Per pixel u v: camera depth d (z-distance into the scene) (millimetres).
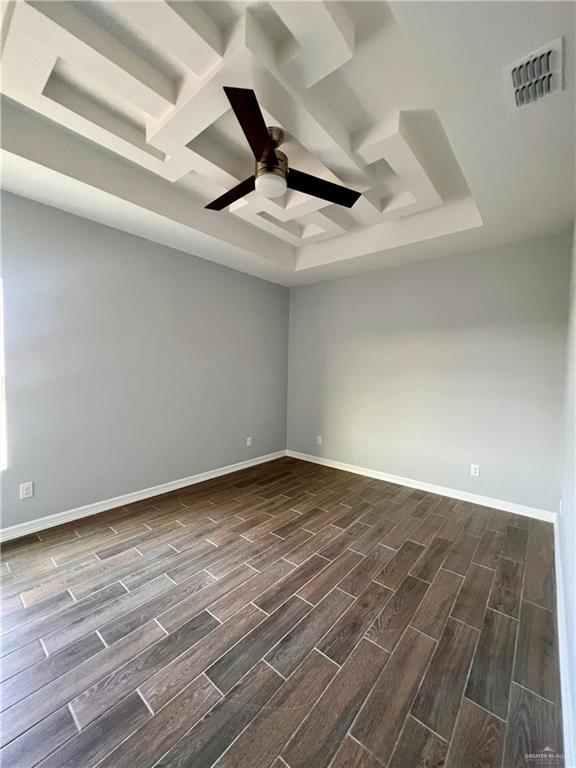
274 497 3354
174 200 2707
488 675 1424
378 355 3920
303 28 1255
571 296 2484
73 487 2771
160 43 1340
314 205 2578
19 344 2443
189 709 1271
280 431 4863
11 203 2340
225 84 1494
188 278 3510
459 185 2492
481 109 1482
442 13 1079
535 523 2828
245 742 1164
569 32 1114
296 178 1817
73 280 2676
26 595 1886
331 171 2172
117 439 3031
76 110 1726
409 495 3436
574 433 1627
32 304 2484
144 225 2811
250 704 1295
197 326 3643
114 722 1225
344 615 1761
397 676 1417
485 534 2631
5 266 2354
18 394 2455
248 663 1473
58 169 2057
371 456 4031
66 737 1173
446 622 1718
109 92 1717
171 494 3402
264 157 1675
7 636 1600
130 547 2389
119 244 2932
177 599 1871
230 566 2182
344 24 1270
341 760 1113
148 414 3256
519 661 1492
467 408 3295
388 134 1837
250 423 4371
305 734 1190
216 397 3910
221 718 1242
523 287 2971
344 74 1567
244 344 4203
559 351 2820
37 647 1540
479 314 3203
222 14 1319
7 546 2375
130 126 1939
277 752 1135
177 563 2207
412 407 3664
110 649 1535
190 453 3672
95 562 2203
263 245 3557
